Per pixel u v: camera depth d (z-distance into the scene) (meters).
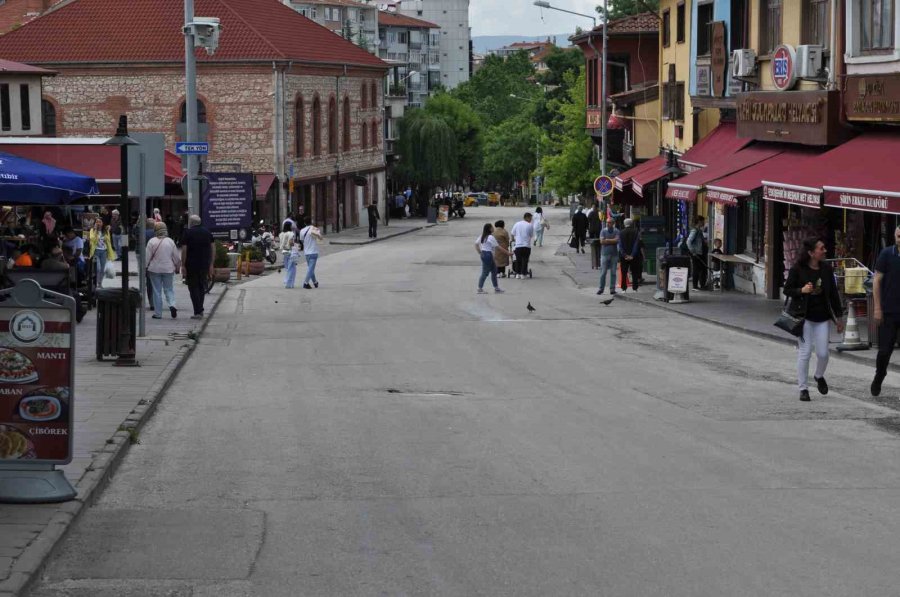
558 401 19.05
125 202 22.86
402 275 52.34
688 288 36.81
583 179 85.31
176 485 13.31
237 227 52.91
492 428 16.62
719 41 41.94
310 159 92.00
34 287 11.76
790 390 20.08
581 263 57.25
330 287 46.12
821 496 12.48
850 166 27.52
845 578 9.72
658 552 10.49
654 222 46.41
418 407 18.59
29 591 9.38
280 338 29.28
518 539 10.98
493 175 173.50
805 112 31.67
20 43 85.88
